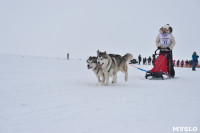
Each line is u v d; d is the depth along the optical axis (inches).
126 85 239.1
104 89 206.8
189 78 330.6
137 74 393.1
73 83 245.8
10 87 208.2
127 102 149.1
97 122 105.7
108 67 235.0
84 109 130.1
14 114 119.5
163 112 123.6
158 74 301.6
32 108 132.3
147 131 93.8
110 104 142.9
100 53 235.5
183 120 108.6
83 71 433.1
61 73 369.1
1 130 95.0
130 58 282.7
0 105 139.4
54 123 104.5
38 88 205.2
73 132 92.8
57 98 161.2
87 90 199.3
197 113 121.4
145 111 125.6
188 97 167.6
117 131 93.8
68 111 125.7
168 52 324.5
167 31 327.9
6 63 558.6
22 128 97.7
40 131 94.0
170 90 202.2
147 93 184.9
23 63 591.8
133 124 102.7
